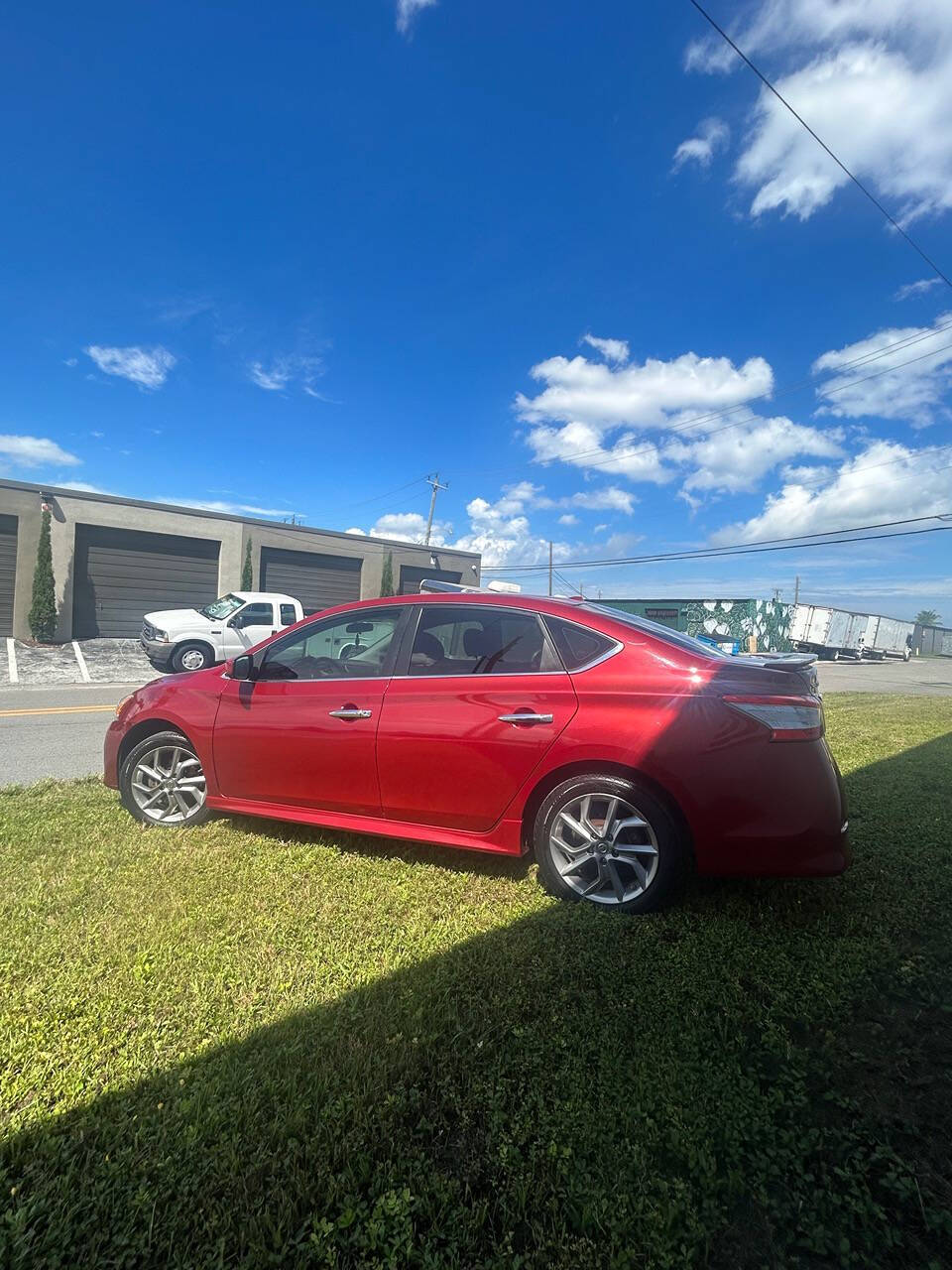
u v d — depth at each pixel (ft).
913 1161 5.37
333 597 80.84
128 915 9.23
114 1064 6.27
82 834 12.51
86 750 22.00
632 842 9.80
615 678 10.08
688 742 9.37
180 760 13.21
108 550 62.95
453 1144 5.44
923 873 11.21
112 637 63.00
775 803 9.16
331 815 11.70
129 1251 4.51
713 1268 4.49
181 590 67.56
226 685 12.73
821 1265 4.53
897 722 29.30
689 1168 5.23
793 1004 7.44
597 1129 5.59
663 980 7.82
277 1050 6.45
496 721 10.35
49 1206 4.83
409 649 11.51
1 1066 6.22
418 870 11.04
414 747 10.77
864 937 8.97
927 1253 4.57
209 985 7.59
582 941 8.73
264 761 12.01
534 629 10.88
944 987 7.85
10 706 32.40
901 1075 6.39
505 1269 4.44
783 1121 5.76
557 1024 6.98
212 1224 4.69
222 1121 5.56
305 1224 4.72
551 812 10.13
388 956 8.27
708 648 11.49
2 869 10.78
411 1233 4.62
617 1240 4.63
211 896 9.88
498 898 10.05
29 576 58.29
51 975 7.70
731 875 9.32
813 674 11.27
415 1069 6.23
